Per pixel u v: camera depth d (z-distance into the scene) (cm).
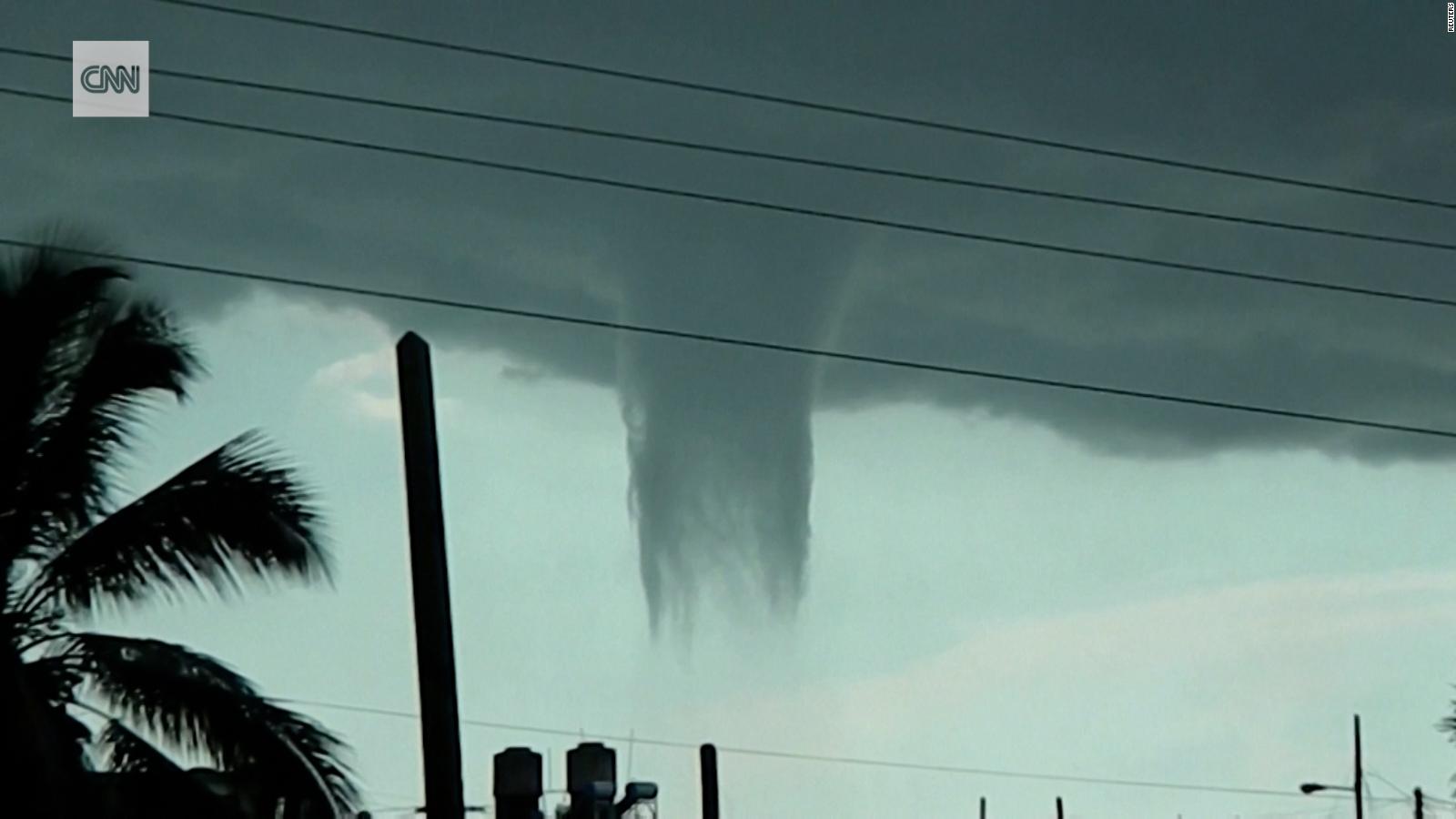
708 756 14138
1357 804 17400
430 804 5016
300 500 8069
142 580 8025
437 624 5072
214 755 7894
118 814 7712
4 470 7875
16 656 7412
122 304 8094
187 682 7850
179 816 7844
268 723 7944
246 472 8031
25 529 7962
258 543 8019
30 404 7900
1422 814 17338
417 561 5103
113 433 8106
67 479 7950
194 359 8194
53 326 7931
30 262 7988
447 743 5041
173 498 7975
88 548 7969
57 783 7256
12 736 7206
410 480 5134
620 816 9406
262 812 7950
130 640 7938
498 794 7981
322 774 8012
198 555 8012
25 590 7994
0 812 7156
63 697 7850
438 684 5050
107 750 7894
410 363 5166
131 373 8056
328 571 8125
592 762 8444
